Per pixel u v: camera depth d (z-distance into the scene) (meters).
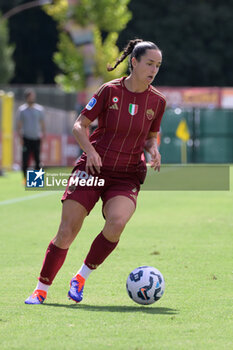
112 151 22.09
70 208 21.97
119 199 21.97
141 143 22.33
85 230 41.31
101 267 29.05
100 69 194.00
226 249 33.66
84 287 24.97
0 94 102.69
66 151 122.62
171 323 19.47
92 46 194.38
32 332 18.42
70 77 196.38
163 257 31.47
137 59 21.61
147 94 22.05
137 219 45.94
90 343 17.34
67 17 194.62
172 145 146.62
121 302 22.50
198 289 24.58
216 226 42.19
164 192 67.75
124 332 18.44
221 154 147.00
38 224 43.47
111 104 21.91
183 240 36.66
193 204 55.66
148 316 20.33
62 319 19.89
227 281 26.06
